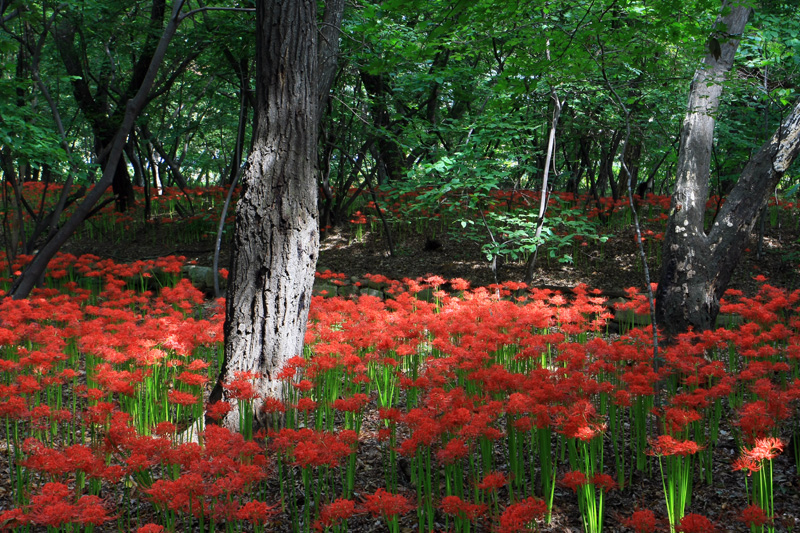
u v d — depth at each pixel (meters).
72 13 8.52
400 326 4.99
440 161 7.74
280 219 4.13
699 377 4.32
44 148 6.80
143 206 12.61
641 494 3.49
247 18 8.48
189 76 11.54
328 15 7.37
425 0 4.10
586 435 2.96
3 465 3.83
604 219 9.62
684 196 5.73
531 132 8.99
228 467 2.82
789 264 7.86
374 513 2.73
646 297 5.88
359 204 11.95
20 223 8.26
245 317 4.15
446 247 9.43
